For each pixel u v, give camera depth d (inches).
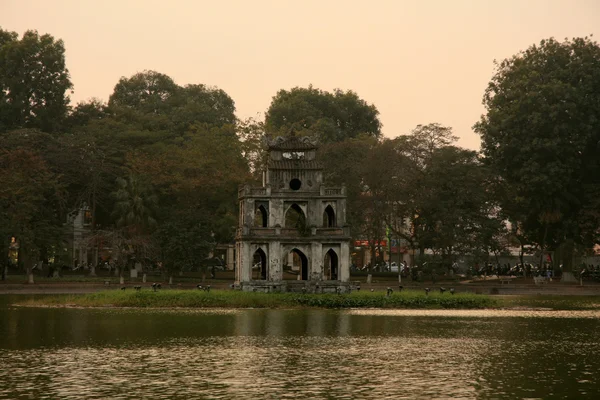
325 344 2559.1
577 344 2593.5
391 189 5649.6
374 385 1916.8
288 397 1786.4
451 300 4015.8
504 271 6397.6
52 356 2295.8
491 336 2797.7
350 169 5944.9
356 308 3932.1
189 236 5310.0
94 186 5723.4
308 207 4466.0
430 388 1888.5
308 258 4439.0
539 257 6993.1
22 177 5113.2
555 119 5536.4
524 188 5684.1
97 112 6766.7
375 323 3184.1
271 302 3934.5
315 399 1766.7
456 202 5639.8
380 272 6053.2
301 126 7603.4
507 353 2404.0
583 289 5315.0
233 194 5885.8
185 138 6811.0
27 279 5128.0
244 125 6264.8
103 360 2233.0
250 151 6171.3
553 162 5585.6
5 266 5177.2
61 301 3981.3
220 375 2027.6
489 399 1780.3
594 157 5856.3
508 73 6112.2
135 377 1998.0
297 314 3555.6
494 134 5861.2
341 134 7810.0
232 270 6998.0
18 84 6250.0
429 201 5580.7
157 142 6254.9
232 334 2787.9
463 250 5629.9
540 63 5925.2
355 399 1768.0
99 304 3870.6
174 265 5290.4
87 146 5831.7
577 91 5610.2
